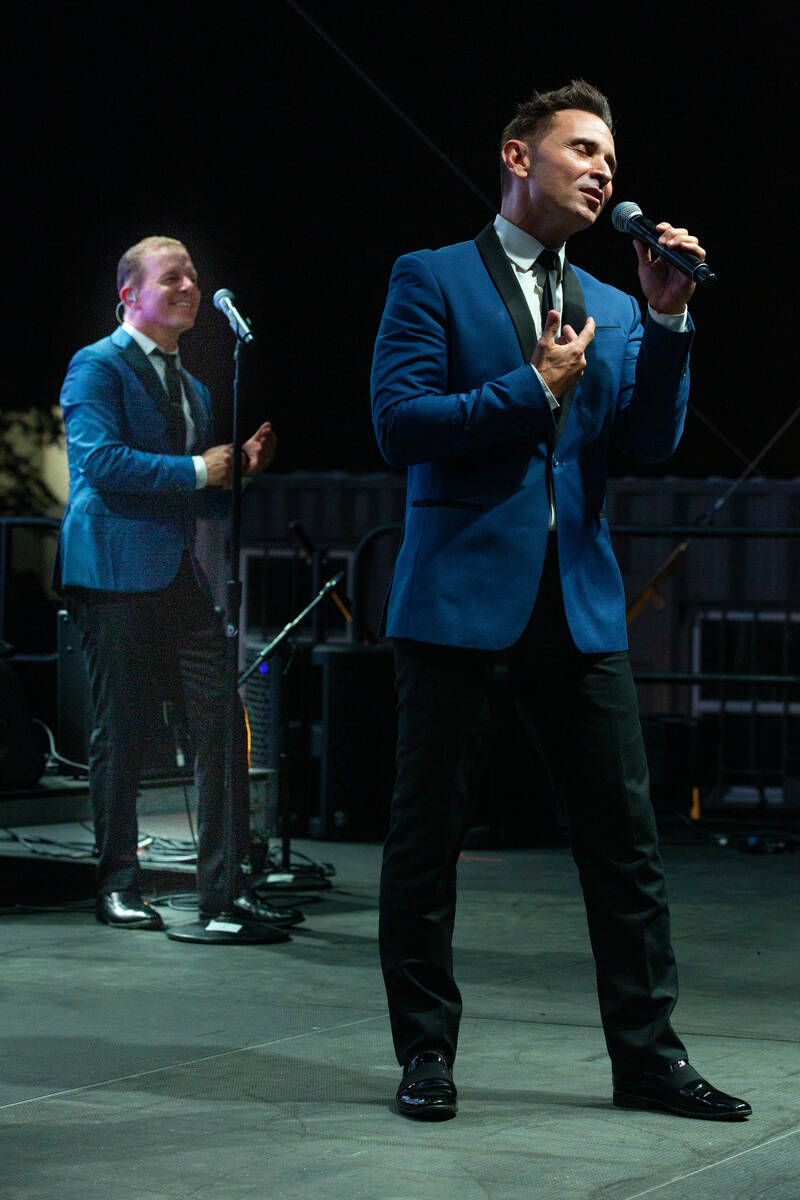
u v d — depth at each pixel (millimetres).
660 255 3486
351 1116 3514
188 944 5688
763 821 9727
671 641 12586
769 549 12477
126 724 6117
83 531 6066
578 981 5082
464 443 3418
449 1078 3547
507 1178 3078
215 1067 3945
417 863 3572
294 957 5453
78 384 6137
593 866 3615
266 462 6020
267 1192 2994
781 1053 4113
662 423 3662
